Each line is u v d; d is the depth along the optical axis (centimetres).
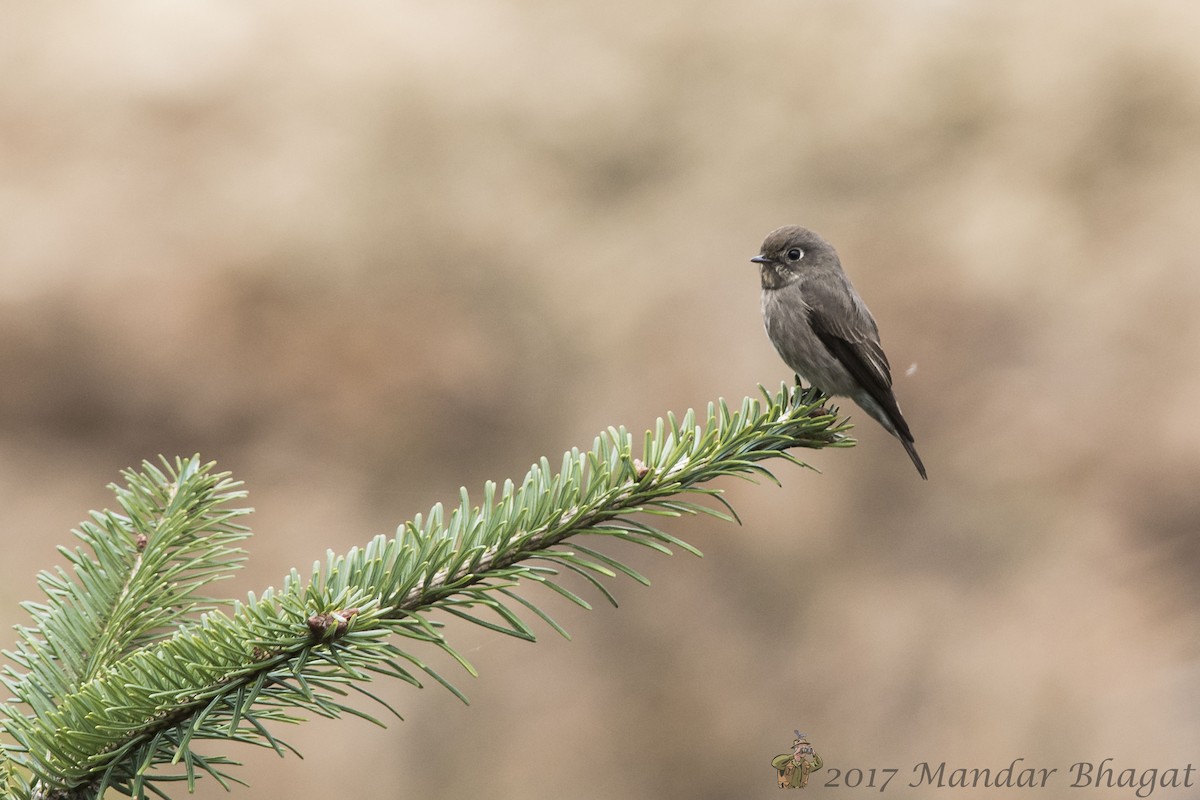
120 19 1758
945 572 1391
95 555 407
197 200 1634
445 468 1545
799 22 1853
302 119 1723
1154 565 1341
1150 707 1243
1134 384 1455
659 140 1781
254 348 1566
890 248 1612
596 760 1320
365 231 1653
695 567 1415
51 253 1560
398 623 319
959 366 1509
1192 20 1725
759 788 1305
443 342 1603
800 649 1366
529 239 1683
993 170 1655
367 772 1269
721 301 1596
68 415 1506
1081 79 1702
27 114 1667
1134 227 1570
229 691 316
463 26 1866
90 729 315
